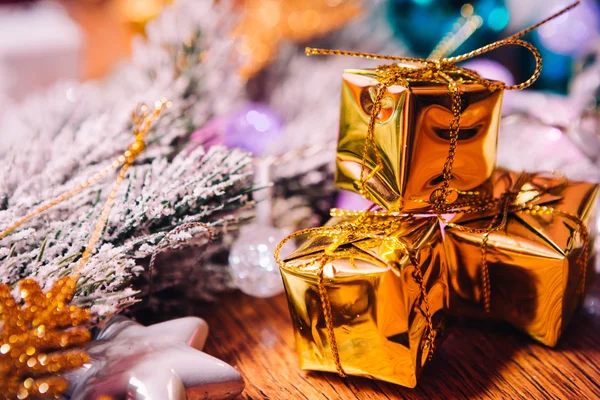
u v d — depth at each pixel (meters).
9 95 0.32
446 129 0.17
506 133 0.24
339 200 0.22
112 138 0.21
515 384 0.17
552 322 0.18
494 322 0.19
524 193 0.19
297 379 0.18
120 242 0.18
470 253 0.18
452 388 0.17
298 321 0.17
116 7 0.35
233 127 0.25
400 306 0.16
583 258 0.18
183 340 0.17
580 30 0.26
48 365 0.15
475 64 0.25
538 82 0.29
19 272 0.17
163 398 0.15
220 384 0.16
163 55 0.24
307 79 0.28
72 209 0.19
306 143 0.23
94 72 0.34
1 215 0.18
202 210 0.19
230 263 0.20
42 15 0.37
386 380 0.17
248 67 0.26
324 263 0.16
